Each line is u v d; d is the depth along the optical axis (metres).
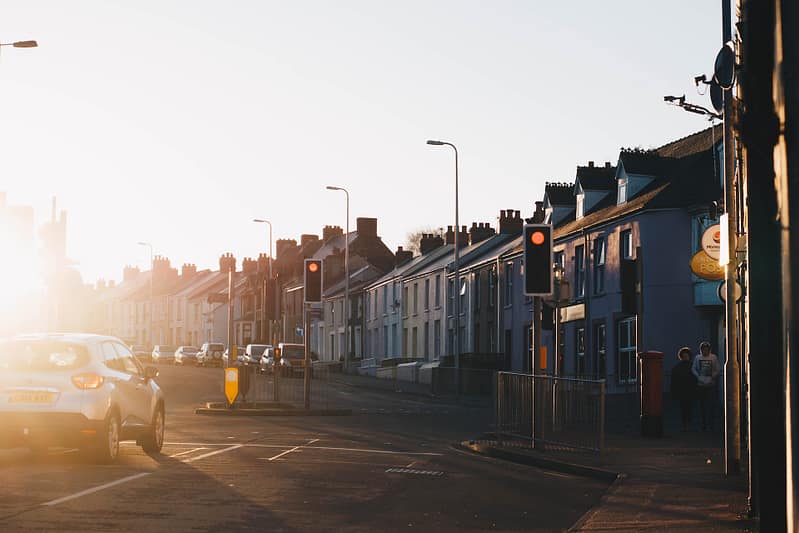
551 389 17.47
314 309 80.75
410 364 62.16
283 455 16.84
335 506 11.27
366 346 78.50
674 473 14.51
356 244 91.94
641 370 21.34
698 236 36.75
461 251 65.00
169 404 36.22
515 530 10.00
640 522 10.19
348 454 17.41
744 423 14.95
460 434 23.41
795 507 4.67
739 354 14.88
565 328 45.66
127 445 18.52
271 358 65.12
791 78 4.84
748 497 10.83
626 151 42.19
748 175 6.42
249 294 107.31
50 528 9.27
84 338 15.27
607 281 41.16
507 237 61.75
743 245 13.48
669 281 37.34
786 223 4.80
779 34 4.95
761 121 5.42
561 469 15.83
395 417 30.42
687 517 10.48
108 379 15.08
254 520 10.07
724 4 14.39
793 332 4.72
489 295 55.72
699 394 23.06
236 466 14.97
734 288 13.96
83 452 16.50
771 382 6.63
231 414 30.25
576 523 10.18
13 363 14.68
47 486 12.20
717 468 15.15
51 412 14.37
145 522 9.73
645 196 39.59
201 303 117.00
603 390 15.50
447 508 11.42
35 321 62.03
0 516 9.91
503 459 17.61
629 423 26.31
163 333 127.44
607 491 12.72
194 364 88.94
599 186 45.94
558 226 49.75
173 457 16.14
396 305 71.31
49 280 56.50
